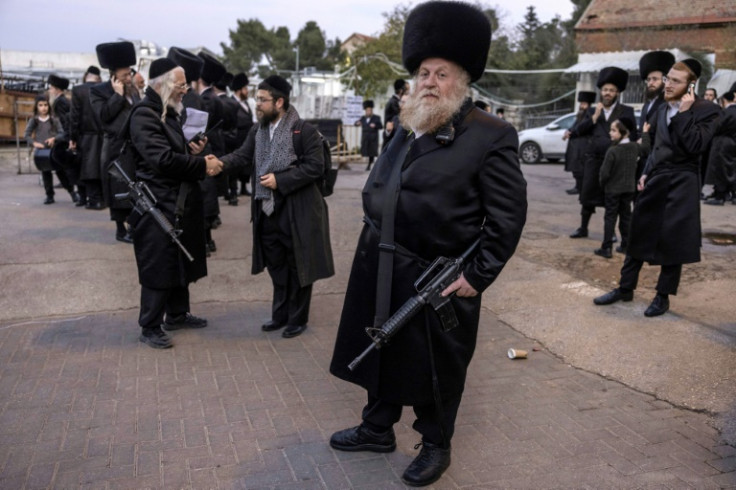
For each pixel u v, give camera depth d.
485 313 5.42
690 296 5.57
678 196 4.82
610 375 4.16
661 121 4.91
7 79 17.95
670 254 4.86
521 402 3.80
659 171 4.91
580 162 10.14
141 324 4.48
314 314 5.34
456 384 2.86
